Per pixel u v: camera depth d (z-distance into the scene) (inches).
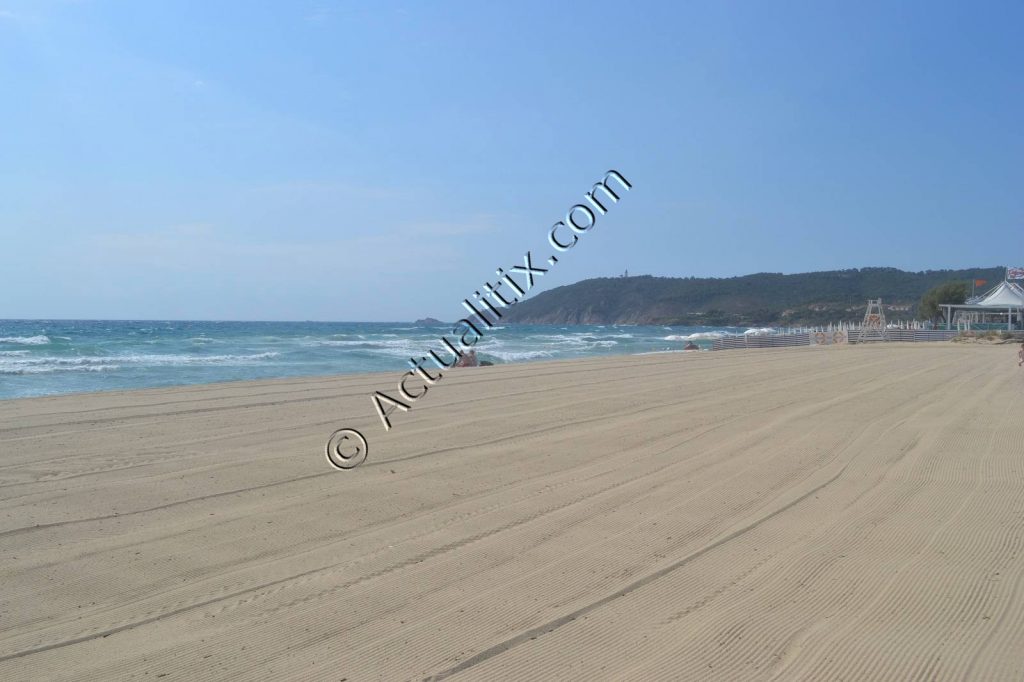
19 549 253.9
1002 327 2807.6
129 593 215.5
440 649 177.3
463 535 264.7
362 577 225.0
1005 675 160.2
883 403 604.1
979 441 420.2
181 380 1013.2
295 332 3129.9
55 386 915.4
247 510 300.0
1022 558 230.5
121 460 395.5
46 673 169.0
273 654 176.2
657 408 595.8
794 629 184.7
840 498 305.0
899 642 176.6
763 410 573.9
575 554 242.7
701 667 166.6
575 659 171.3
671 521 277.7
